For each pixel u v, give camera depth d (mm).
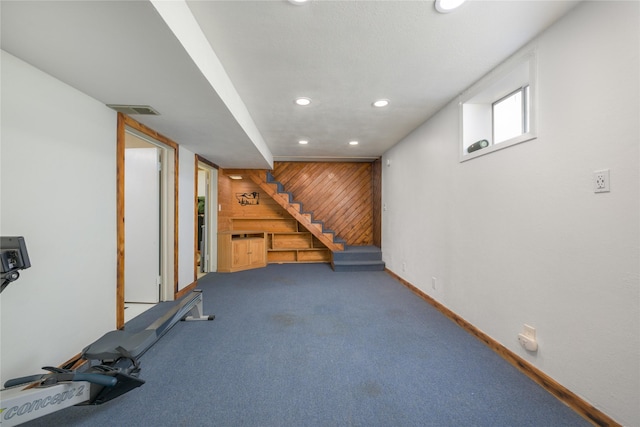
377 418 1498
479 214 2441
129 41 1421
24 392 1244
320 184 6371
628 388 1312
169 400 1636
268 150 5035
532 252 1867
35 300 1692
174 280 3562
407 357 2133
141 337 1846
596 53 1452
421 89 2605
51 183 1804
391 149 4961
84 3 1138
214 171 5285
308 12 1575
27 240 1649
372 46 1914
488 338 2305
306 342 2381
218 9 1543
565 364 1627
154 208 3469
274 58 2057
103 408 1566
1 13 1188
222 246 5258
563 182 1640
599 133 1439
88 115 2105
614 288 1370
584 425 1440
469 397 1670
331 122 3562
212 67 1934
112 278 2373
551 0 1502
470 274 2582
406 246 4227
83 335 2057
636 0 1280
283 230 6398
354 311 3141
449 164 2939
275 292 3896
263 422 1469
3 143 1524
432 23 1680
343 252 5473
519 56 1958
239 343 2361
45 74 1751
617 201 1357
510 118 2445
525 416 1513
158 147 3484
